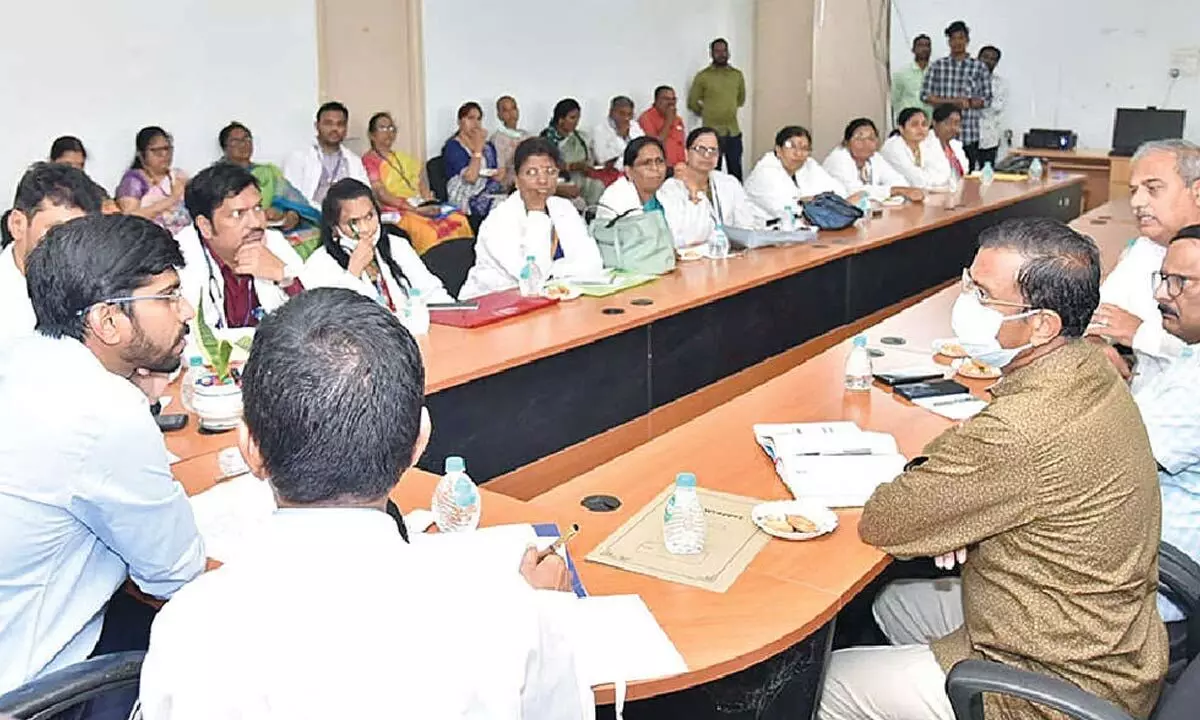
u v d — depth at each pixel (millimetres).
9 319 2475
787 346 4492
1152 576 1787
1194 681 1581
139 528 1667
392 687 945
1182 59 8477
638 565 1861
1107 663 1722
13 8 5094
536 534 1939
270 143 6316
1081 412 1726
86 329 1710
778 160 6055
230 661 949
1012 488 1714
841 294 4844
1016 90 9156
